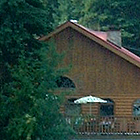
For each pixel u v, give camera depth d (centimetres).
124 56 9206
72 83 9225
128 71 9275
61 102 5738
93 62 9300
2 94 5738
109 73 9300
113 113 9231
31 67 5650
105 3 15312
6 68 6009
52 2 12388
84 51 9312
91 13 15500
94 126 8288
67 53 9294
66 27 9225
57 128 5572
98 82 9281
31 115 5381
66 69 6028
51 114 5581
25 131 5250
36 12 6144
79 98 9175
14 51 5922
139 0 15012
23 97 5512
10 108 5547
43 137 5478
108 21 15188
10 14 5956
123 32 14625
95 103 9094
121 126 8481
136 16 15100
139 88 9250
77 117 6519
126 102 9250
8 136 5409
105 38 10175
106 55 9312
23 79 5512
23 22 6053
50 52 5897
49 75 5716
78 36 9306
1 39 5784
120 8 15100
